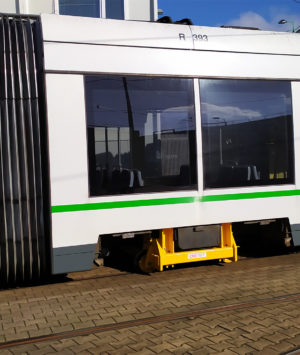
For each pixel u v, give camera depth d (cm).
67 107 539
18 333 419
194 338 400
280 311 462
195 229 607
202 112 609
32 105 529
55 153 532
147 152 579
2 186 517
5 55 527
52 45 535
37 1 1091
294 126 664
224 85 623
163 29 599
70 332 418
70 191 538
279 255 729
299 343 385
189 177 600
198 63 608
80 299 515
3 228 518
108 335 411
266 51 650
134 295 527
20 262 525
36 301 510
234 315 455
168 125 591
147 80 581
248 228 711
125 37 573
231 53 628
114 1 1155
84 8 1143
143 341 395
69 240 538
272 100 653
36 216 527
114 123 563
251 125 638
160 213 582
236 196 623
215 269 643
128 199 564
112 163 561
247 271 628
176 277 602
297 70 669
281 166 656
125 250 652
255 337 399
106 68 559
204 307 480
